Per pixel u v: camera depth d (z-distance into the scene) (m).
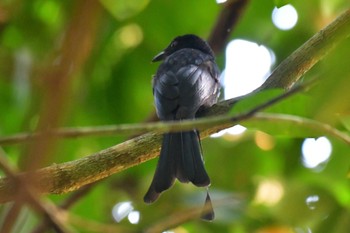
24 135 5.02
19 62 10.40
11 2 10.59
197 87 10.70
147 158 8.98
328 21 11.90
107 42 13.13
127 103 13.80
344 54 5.11
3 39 10.87
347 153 11.70
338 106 5.27
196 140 8.84
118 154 8.85
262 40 14.39
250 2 13.90
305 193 11.74
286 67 9.58
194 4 13.33
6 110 12.16
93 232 9.91
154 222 13.88
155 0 13.20
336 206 11.23
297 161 14.23
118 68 13.73
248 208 12.66
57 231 3.87
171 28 13.54
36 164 3.48
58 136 4.01
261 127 7.00
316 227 10.41
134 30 13.33
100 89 13.60
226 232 12.58
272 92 6.57
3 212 7.99
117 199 14.59
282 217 11.84
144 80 13.86
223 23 13.41
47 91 3.55
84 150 12.75
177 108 10.33
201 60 11.63
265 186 12.91
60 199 12.40
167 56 12.91
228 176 14.31
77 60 3.69
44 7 10.73
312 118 6.23
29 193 3.57
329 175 11.77
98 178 8.77
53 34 10.47
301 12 11.70
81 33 3.66
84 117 13.18
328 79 5.22
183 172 8.59
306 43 9.56
